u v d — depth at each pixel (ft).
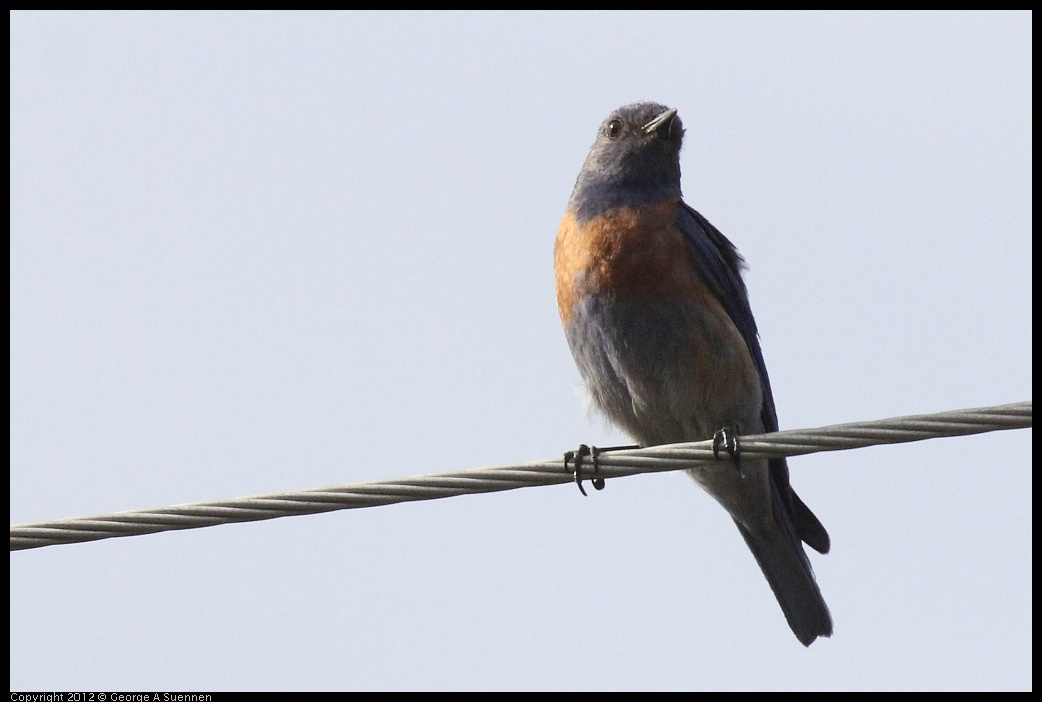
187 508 33.22
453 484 34.27
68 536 33.14
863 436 33.63
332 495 33.58
